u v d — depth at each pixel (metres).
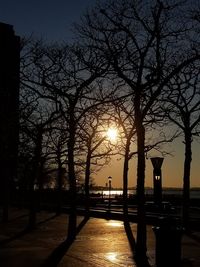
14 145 34.03
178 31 19.36
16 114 31.34
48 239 22.98
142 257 16.38
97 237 23.86
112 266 15.00
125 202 33.28
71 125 22.83
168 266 14.62
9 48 38.59
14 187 68.12
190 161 27.91
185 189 27.55
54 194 85.06
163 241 14.70
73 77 23.91
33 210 29.70
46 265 15.23
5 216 36.50
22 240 22.52
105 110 28.75
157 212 41.84
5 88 31.66
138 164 16.78
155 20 17.67
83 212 45.38
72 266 15.03
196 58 17.12
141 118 17.09
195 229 27.69
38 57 24.70
